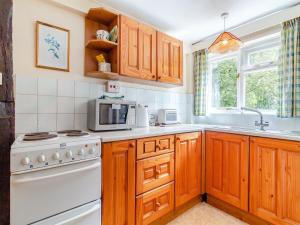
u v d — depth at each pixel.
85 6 1.77
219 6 1.93
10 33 1.32
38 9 1.58
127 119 1.84
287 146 1.51
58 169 1.14
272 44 2.21
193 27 2.43
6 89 1.31
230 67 2.67
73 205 1.20
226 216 1.92
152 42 2.08
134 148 1.52
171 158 1.84
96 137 1.33
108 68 1.82
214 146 2.12
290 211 1.49
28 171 1.03
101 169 1.34
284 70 1.89
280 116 1.92
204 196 2.25
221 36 1.83
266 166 1.65
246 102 2.49
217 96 2.84
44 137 1.24
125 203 1.46
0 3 1.28
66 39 1.72
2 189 1.27
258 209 1.69
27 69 1.52
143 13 2.08
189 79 2.96
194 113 2.89
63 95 1.71
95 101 1.65
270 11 2.03
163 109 2.46
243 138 1.83
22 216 1.01
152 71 2.07
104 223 1.34
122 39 1.81
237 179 1.87
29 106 1.53
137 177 1.54
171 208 1.81
